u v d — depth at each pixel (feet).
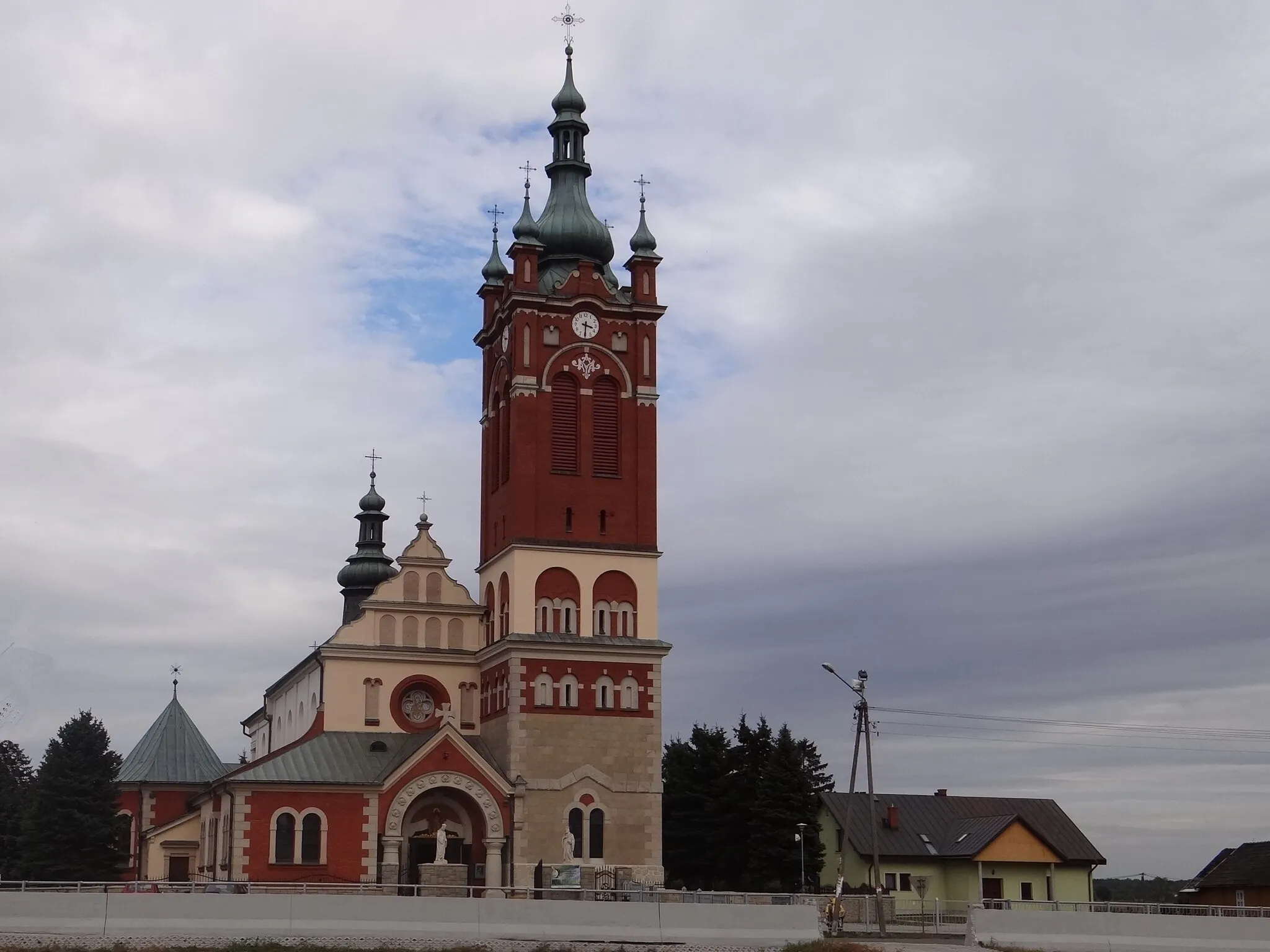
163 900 207.62
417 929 213.05
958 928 276.82
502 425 325.62
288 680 363.15
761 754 398.21
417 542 327.67
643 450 320.09
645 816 303.48
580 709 304.50
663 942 219.20
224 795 295.48
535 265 321.73
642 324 325.21
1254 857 343.26
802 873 357.20
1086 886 371.76
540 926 217.56
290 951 204.13
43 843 368.27
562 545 311.06
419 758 293.23
